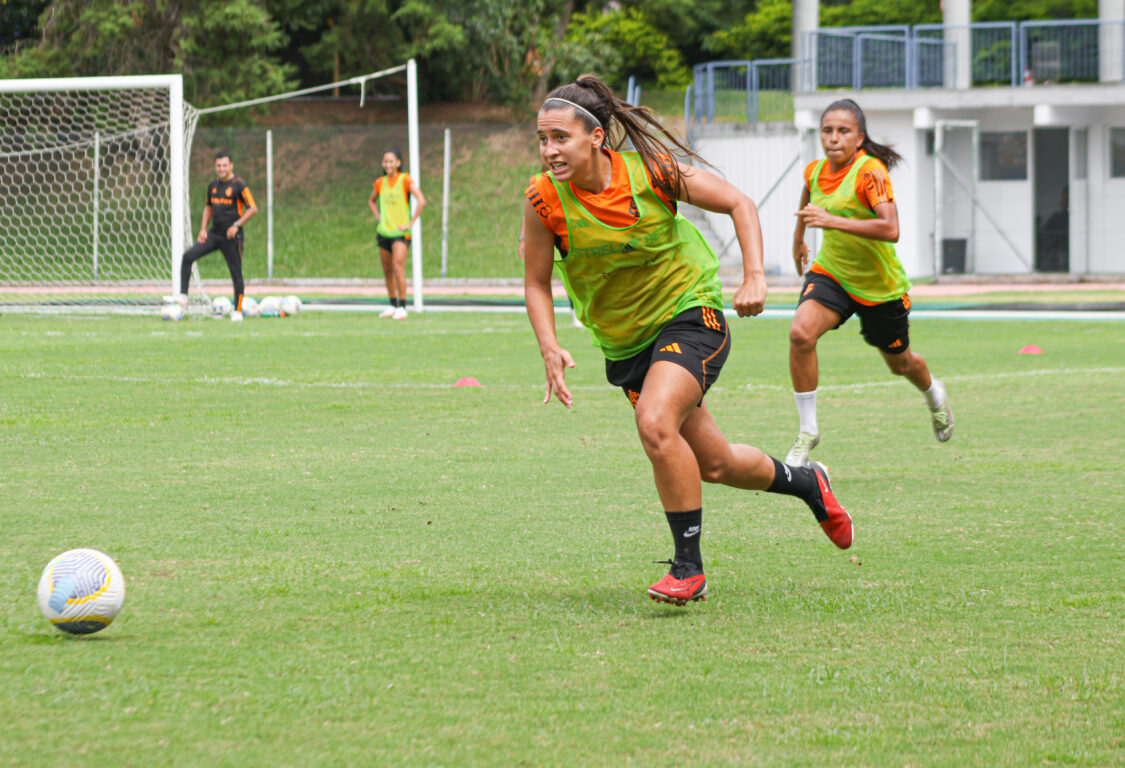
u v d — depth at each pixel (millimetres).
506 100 52188
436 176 45812
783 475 6453
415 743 4055
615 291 6078
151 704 4402
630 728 4199
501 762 3904
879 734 4156
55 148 38250
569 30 58406
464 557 6777
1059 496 8516
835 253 9727
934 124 38750
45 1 45625
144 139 41312
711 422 6219
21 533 7289
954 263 40312
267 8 47531
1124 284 37500
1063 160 39406
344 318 25984
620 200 5809
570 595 6004
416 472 9430
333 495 8539
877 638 5262
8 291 33781
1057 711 4371
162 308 24984
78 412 12508
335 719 4270
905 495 8617
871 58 39250
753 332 22891
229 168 24828
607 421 12109
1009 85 39250
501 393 14234
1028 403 13242
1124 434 11180
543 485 8938
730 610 5727
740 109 40938
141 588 6059
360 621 5508
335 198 44406
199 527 7484
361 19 48562
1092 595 5961
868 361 17766
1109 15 40188
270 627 5402
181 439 10938
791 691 4582
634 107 5852
